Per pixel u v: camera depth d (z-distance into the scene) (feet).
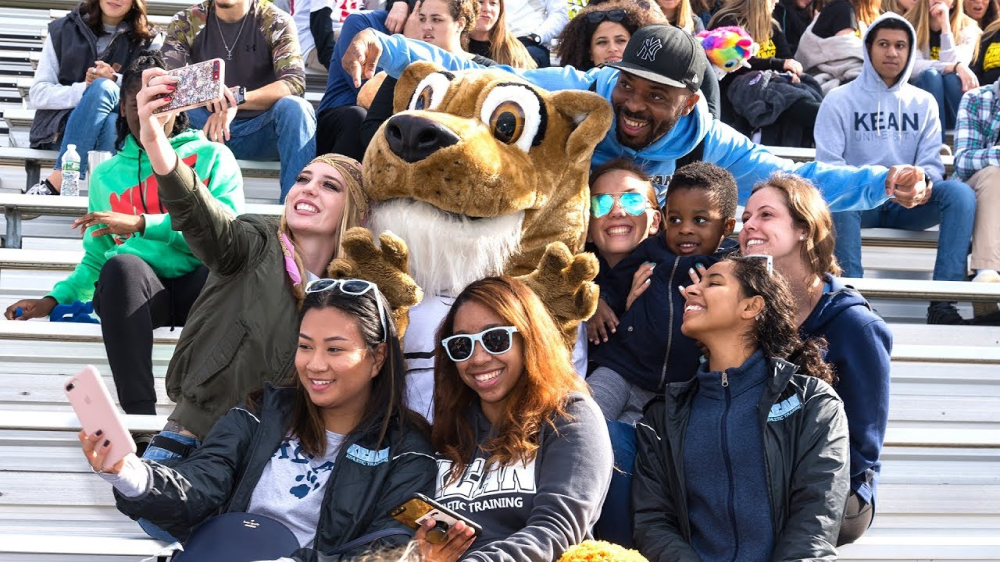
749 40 17.99
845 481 8.85
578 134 10.66
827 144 16.55
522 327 8.75
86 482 10.64
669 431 9.31
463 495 8.50
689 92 11.65
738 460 9.02
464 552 8.08
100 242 12.12
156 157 9.11
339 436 8.75
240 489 8.48
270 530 8.23
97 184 12.25
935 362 12.80
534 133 10.55
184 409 9.68
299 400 8.79
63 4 22.63
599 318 10.82
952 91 19.47
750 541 8.89
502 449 8.57
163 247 11.37
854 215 14.67
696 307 9.50
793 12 21.02
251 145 15.40
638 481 9.37
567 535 7.98
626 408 10.53
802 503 8.82
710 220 10.95
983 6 21.88
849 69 19.53
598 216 11.09
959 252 15.05
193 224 9.33
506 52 17.17
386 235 9.55
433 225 9.96
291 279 9.87
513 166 10.19
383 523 8.30
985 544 11.19
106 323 10.50
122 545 9.26
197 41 16.25
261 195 15.99
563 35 15.15
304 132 14.79
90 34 16.83
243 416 8.84
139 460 7.99
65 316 11.90
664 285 10.62
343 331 8.55
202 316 9.73
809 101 17.99
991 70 20.54
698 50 11.71
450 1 14.93
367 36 12.61
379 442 8.59
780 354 9.39
